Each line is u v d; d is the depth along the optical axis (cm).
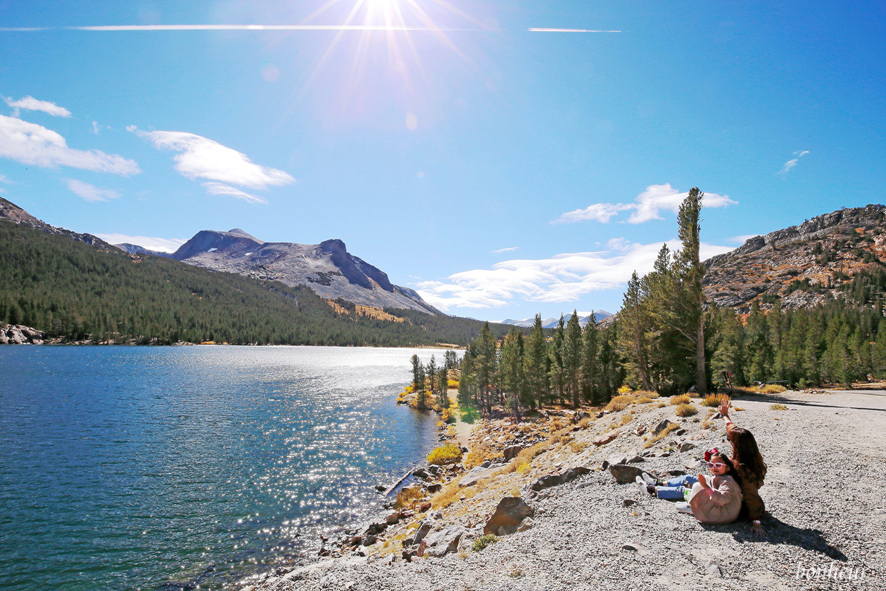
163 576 2172
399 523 2550
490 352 8012
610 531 879
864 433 1442
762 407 2045
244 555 2384
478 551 991
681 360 3594
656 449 1549
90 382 9669
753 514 787
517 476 2120
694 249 3312
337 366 17325
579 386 7006
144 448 4688
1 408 6556
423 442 5350
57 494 3275
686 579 641
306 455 4606
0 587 2080
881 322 11662
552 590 681
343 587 943
